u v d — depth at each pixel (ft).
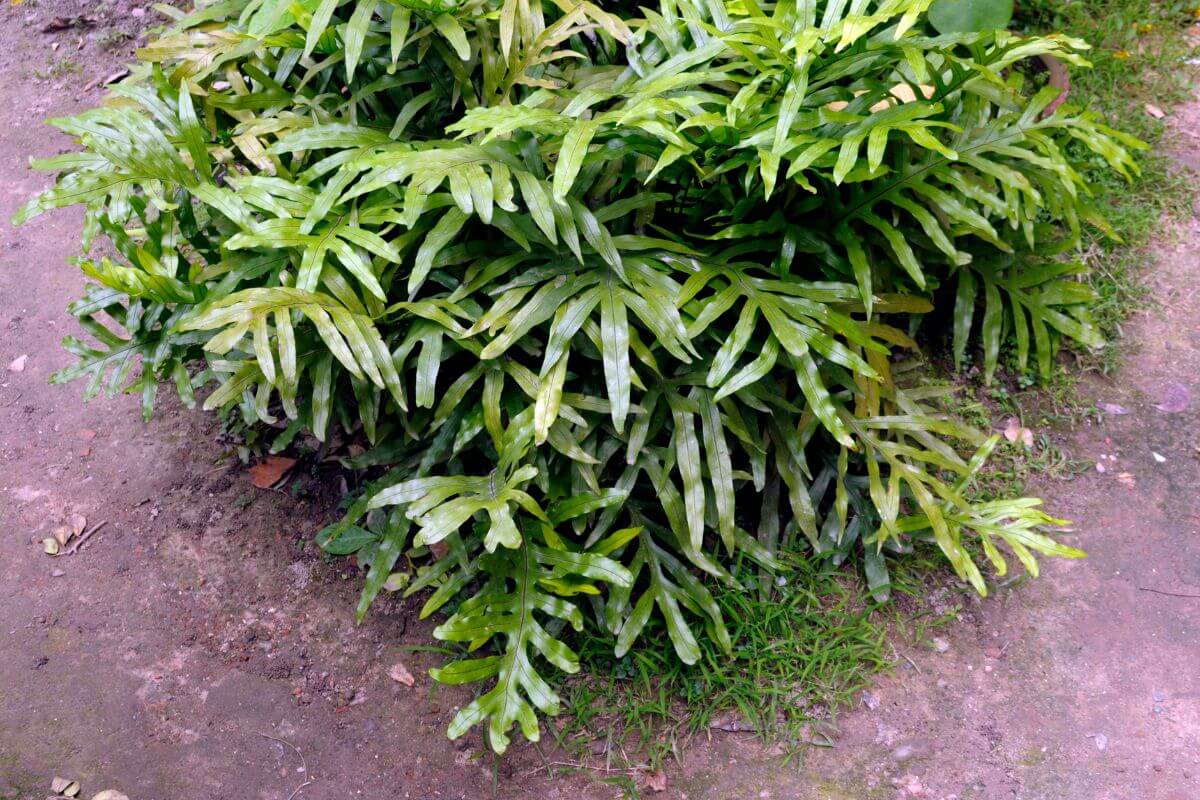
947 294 10.94
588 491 8.25
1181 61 13.09
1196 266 11.28
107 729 8.31
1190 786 7.70
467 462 9.19
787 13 8.21
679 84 7.56
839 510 8.68
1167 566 9.09
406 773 8.10
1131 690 8.32
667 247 8.06
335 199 7.72
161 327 8.51
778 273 8.47
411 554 9.13
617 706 8.35
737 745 8.20
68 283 12.14
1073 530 9.41
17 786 7.91
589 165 8.02
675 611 8.32
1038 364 10.48
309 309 7.25
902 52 7.73
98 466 10.33
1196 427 10.05
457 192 7.16
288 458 10.27
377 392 8.21
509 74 8.84
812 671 8.52
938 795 7.80
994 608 8.95
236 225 9.03
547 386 7.51
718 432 8.21
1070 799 7.71
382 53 9.21
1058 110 9.18
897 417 8.86
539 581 7.76
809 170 8.30
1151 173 11.85
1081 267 9.91
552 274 7.97
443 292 8.48
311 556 9.54
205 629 9.01
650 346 8.48
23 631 8.98
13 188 13.17
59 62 14.85
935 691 8.43
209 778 8.03
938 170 8.35
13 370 11.26
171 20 15.14
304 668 8.75
